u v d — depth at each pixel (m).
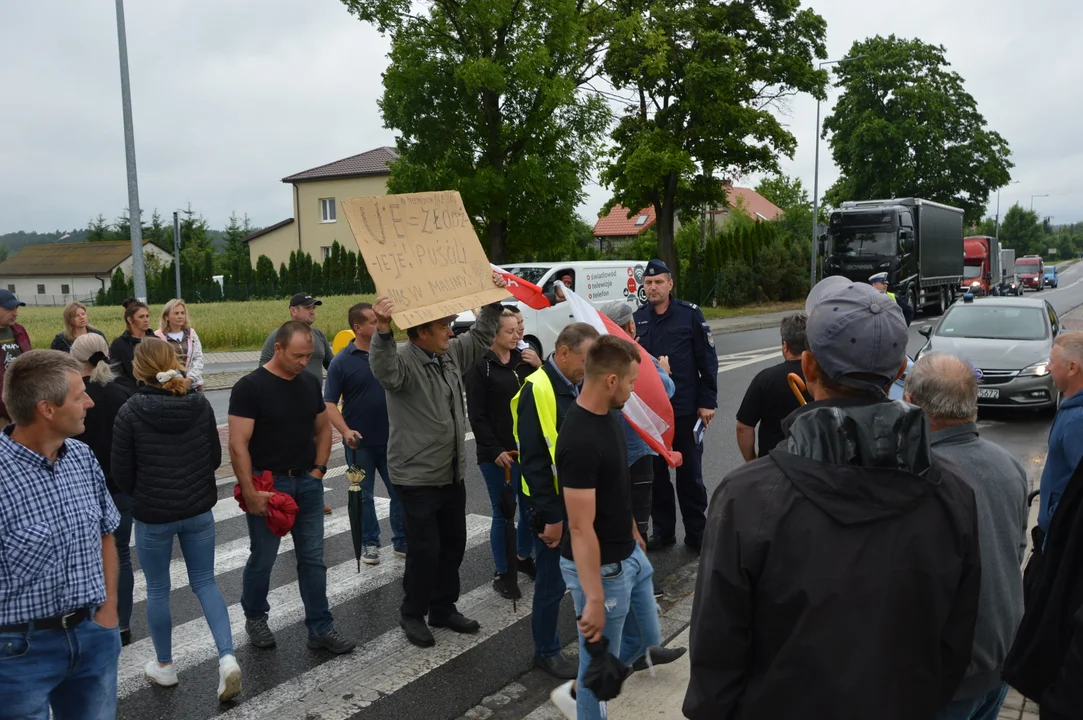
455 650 4.46
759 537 1.67
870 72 46.31
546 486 3.78
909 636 1.62
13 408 2.61
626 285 16.36
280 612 5.05
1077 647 1.88
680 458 4.48
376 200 4.14
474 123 22.36
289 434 4.35
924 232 27.38
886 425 1.66
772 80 30.44
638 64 28.20
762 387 4.52
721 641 1.71
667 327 5.82
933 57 46.47
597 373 3.07
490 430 5.29
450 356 4.69
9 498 2.56
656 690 3.86
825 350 1.83
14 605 2.57
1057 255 152.75
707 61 28.20
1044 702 1.96
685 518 5.94
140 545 3.97
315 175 53.56
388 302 4.09
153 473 3.90
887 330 1.79
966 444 2.54
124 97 15.12
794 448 1.74
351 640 4.60
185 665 4.35
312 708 3.86
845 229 25.66
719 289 37.19
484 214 22.52
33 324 29.38
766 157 30.45
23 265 82.38
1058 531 2.30
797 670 1.62
